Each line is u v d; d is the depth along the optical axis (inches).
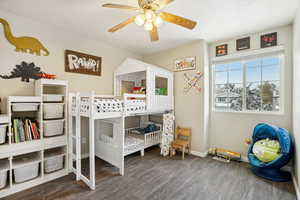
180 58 135.3
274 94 103.9
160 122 151.4
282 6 77.1
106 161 110.6
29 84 92.2
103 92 130.3
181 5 76.7
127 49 145.6
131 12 84.2
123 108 94.6
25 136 80.0
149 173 94.7
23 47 89.9
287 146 81.4
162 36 114.8
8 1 74.5
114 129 99.8
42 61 97.1
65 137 93.0
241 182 84.9
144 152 132.7
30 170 80.2
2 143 73.8
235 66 119.4
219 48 123.5
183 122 132.4
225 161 112.8
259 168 92.0
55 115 90.1
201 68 122.1
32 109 83.0
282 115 98.3
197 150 124.6
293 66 89.6
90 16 88.6
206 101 124.2
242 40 112.7
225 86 124.3
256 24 96.0
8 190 72.4
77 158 87.6
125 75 143.5
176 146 121.0
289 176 88.4
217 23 95.0
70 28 104.0
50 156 88.6
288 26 95.9
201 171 97.6
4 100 83.9
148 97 112.4
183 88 132.6
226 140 121.1
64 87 94.6
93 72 122.9
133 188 79.0
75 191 76.4
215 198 71.4
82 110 87.3
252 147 101.5
